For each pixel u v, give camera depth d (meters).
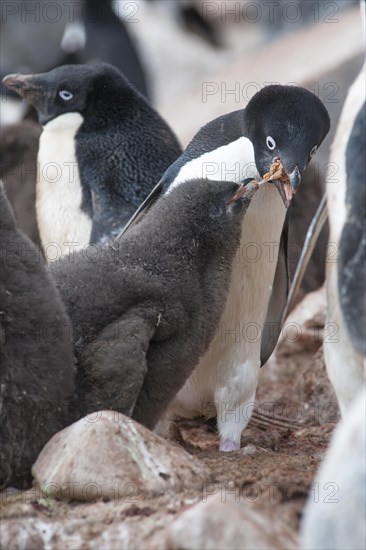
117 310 9.32
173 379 9.78
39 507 8.35
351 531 7.16
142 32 40.03
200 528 7.38
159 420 10.18
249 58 27.94
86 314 9.27
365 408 7.40
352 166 8.34
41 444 8.78
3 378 8.44
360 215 8.05
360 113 8.62
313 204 16.38
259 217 11.10
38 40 31.55
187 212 10.03
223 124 11.50
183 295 9.65
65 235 14.27
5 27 31.27
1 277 8.45
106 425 8.55
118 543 7.95
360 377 9.34
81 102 14.22
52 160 14.32
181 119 25.27
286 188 10.73
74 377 8.97
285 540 7.57
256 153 11.02
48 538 8.05
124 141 14.03
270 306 12.18
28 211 16.55
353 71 23.34
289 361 14.76
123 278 9.49
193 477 8.59
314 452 10.64
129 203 13.69
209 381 11.28
